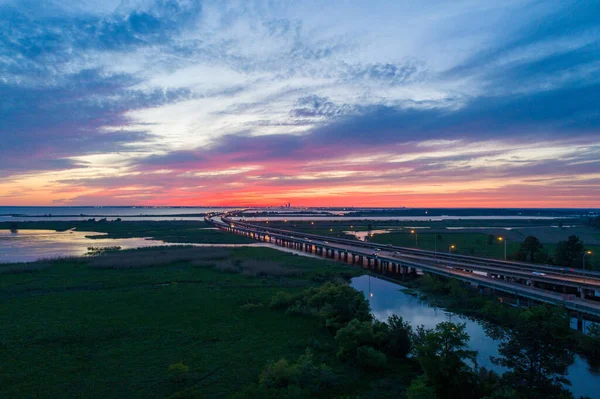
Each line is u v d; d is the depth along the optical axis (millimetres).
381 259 104250
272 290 71812
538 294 61250
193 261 103688
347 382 35781
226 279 82375
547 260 102062
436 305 67938
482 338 50594
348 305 51312
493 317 58500
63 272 89250
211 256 112875
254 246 157125
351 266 110938
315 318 53531
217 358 39938
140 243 169125
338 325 47844
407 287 84125
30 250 142125
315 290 62344
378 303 70125
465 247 143250
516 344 30953
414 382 32281
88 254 122688
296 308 55875
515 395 29000
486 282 71312
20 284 75625
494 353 45219
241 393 30828
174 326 50031
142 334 46812
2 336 45594
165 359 39531
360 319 50531
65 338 45031
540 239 165750
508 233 196875
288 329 49250
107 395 32125
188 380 34875
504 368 40625
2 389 32875
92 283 77312
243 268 95812
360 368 38688
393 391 33969
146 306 59656
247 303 60938
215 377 35562
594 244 142625
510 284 68750
